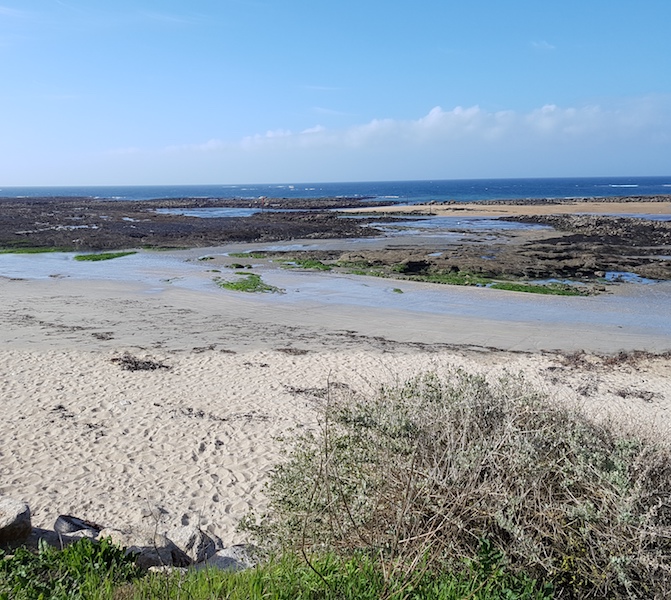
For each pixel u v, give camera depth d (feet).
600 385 39.22
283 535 13.83
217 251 104.94
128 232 129.59
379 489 13.32
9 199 308.19
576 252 99.71
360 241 120.26
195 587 12.30
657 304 65.31
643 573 11.44
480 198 321.52
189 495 23.98
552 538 11.89
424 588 11.32
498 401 14.98
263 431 30.14
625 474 12.43
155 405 33.12
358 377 39.40
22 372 37.76
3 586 12.51
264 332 50.88
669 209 198.39
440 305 63.36
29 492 23.56
